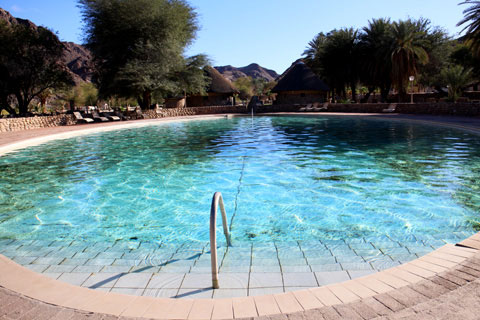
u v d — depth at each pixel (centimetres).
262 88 10306
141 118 2581
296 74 3800
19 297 236
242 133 1590
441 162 800
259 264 320
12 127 1711
